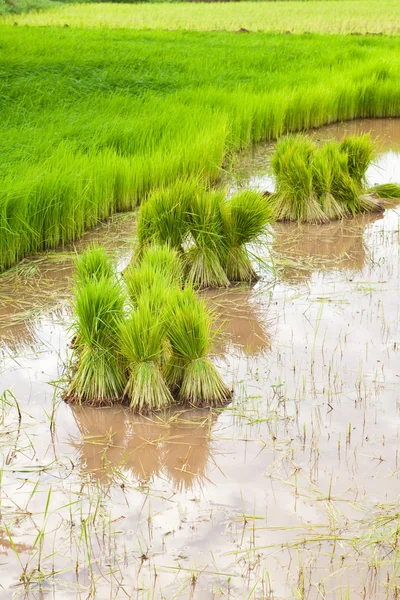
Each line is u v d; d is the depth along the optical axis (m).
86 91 14.95
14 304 6.77
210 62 19.36
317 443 4.59
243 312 6.61
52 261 7.91
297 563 3.58
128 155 10.75
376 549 3.66
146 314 5.12
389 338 6.04
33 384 5.38
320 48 23.08
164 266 6.62
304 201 9.34
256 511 3.95
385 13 41.25
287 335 6.12
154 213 7.43
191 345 5.12
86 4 44.62
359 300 6.84
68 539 3.75
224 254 7.35
